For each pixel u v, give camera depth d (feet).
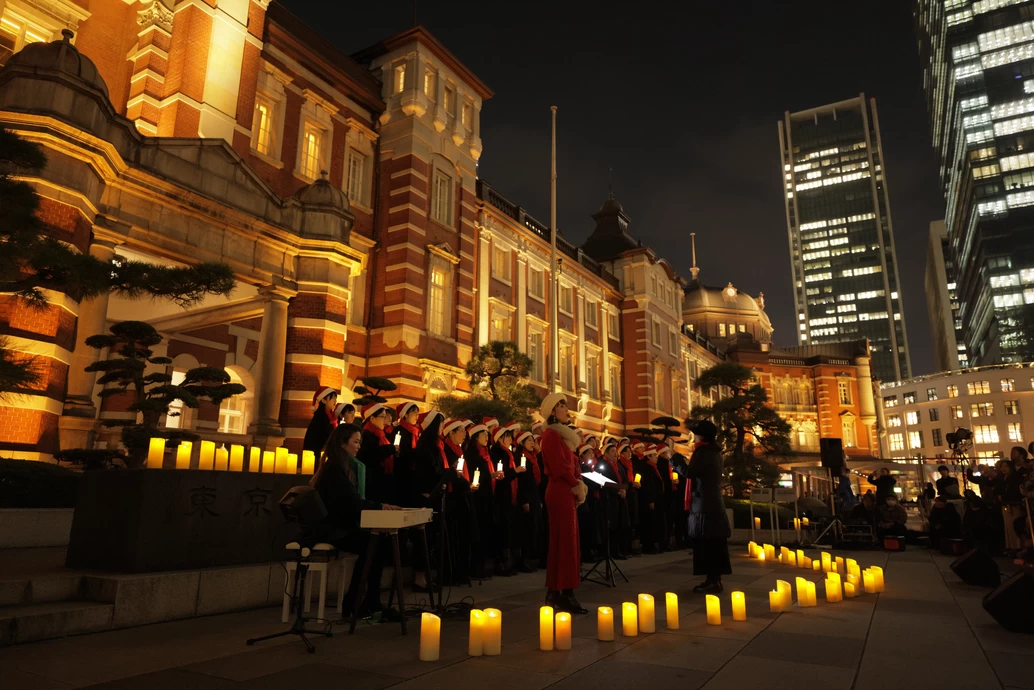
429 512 18.99
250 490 22.29
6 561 20.98
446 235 77.97
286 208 47.80
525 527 32.94
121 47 56.39
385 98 76.89
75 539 19.97
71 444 33.24
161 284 29.09
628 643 16.85
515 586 28.02
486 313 85.97
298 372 47.09
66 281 25.40
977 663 14.99
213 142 42.65
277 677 13.33
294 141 65.72
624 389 123.44
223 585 20.18
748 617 20.72
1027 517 35.86
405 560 26.76
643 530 46.47
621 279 129.18
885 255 538.06
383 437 25.58
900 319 523.29
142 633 16.96
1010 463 41.83
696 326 222.07
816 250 561.02
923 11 418.51
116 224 36.96
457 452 28.30
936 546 51.26
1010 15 343.46
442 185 80.18
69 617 16.35
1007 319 311.27
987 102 339.98
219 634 17.13
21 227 22.54
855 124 573.74
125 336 32.58
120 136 37.47
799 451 190.80
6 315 30.37
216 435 40.40
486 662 14.83
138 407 30.78
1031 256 311.27
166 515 19.57
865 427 195.62
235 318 52.54
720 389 172.14
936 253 493.36
